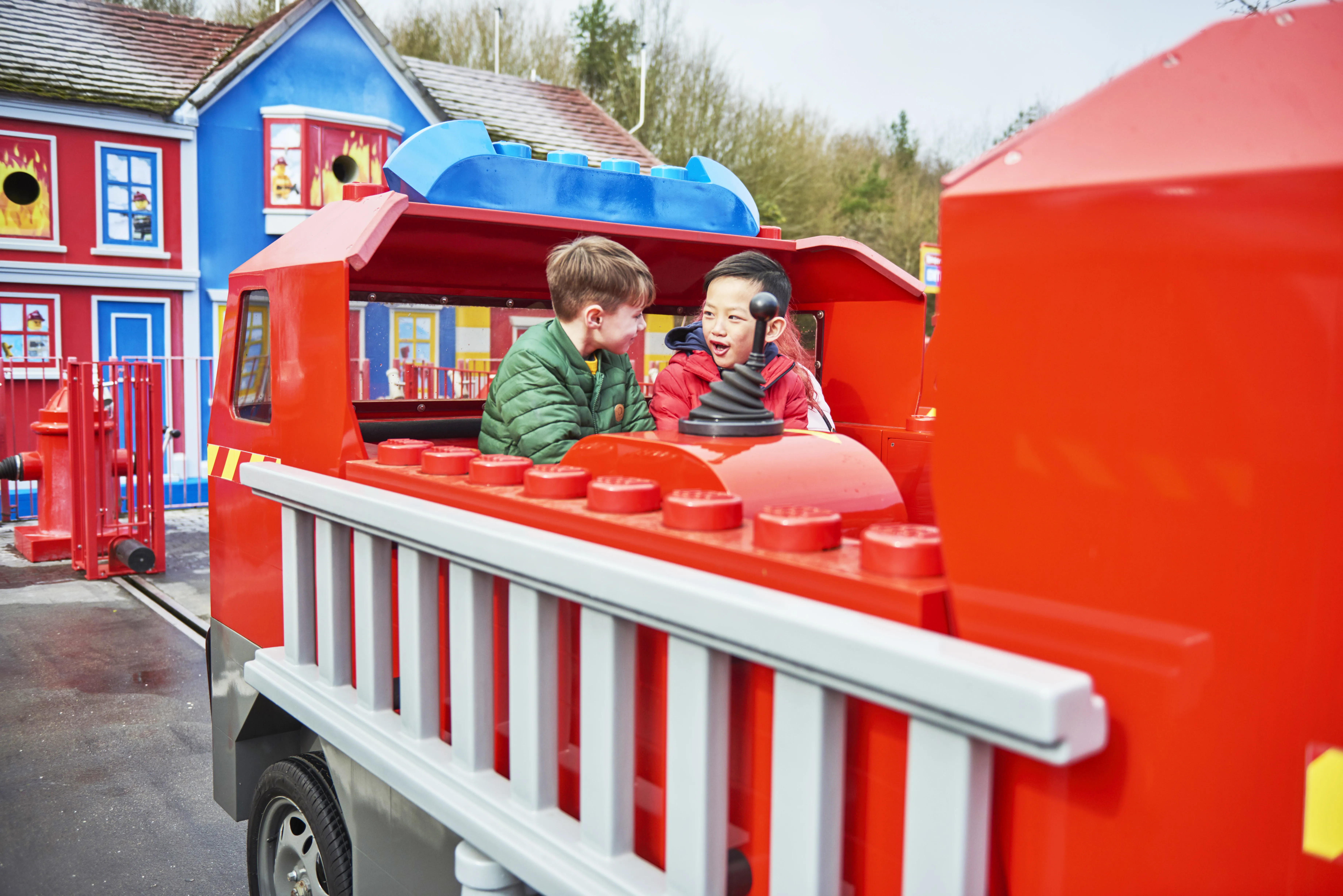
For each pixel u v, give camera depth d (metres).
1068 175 0.78
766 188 32.59
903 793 0.90
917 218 36.09
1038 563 0.81
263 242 12.21
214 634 2.42
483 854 1.32
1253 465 0.70
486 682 1.33
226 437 2.33
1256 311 0.69
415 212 2.04
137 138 11.39
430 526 1.32
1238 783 0.72
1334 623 0.68
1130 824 0.77
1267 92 0.72
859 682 0.81
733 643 0.92
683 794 1.01
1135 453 0.75
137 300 11.50
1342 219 0.65
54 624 5.73
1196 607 0.73
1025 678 0.71
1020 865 0.85
